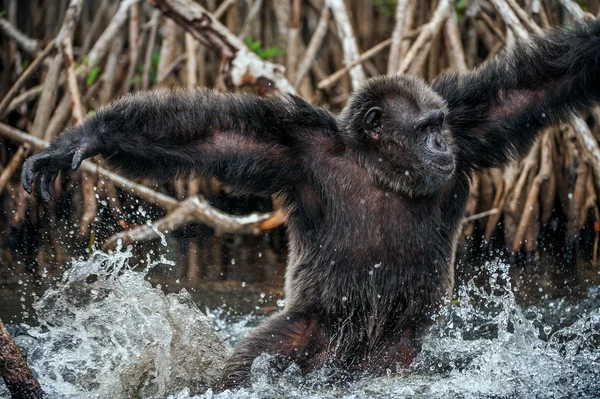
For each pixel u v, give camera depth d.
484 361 13.62
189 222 22.16
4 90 26.84
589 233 21.44
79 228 23.00
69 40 22.66
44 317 15.02
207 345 14.16
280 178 13.70
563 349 14.16
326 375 13.56
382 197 13.66
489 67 14.37
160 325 14.09
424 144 13.30
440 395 12.38
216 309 17.59
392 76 14.01
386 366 13.79
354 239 13.61
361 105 13.82
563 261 20.62
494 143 14.21
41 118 23.14
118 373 13.34
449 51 22.56
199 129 13.16
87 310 14.63
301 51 25.50
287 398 12.55
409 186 13.48
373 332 13.73
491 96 14.15
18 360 11.03
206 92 13.54
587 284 18.50
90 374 13.42
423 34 22.06
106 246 21.50
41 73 25.89
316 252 13.75
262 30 26.83
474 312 16.86
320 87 22.52
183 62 25.39
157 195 22.50
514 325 14.30
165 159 13.08
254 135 13.44
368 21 27.16
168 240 22.33
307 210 13.84
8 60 27.06
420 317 13.84
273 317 13.81
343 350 13.70
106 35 23.80
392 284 13.59
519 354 13.73
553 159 22.22
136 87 25.22
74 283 15.03
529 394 12.27
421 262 13.64
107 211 22.52
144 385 13.19
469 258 21.05
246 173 13.45
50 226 23.22
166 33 25.02
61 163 12.59
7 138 23.30
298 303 13.80
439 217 13.87
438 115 13.23
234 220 21.72
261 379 12.96
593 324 15.20
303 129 13.81
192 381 13.47
